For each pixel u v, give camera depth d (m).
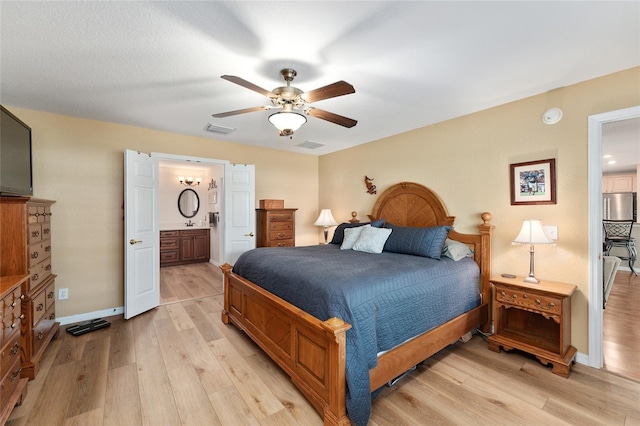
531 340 2.53
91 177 3.36
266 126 3.66
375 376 1.83
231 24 1.63
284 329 2.17
